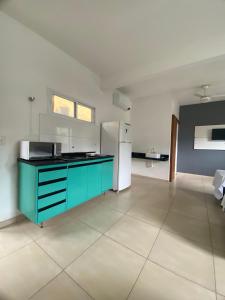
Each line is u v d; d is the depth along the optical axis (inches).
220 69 114.8
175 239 72.5
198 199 126.6
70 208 92.0
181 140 232.5
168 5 66.1
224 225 86.1
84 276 51.3
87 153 127.3
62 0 65.5
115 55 106.3
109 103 157.1
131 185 163.0
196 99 198.4
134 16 72.5
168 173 183.2
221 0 62.8
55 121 102.8
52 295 44.8
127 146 143.9
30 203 75.1
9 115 78.5
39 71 91.0
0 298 43.5
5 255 59.1
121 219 89.8
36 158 81.4
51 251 62.1
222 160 204.5
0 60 73.8
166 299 44.6
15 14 74.3
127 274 52.4
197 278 51.4
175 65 99.2
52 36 89.6
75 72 115.0
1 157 76.5
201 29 79.4
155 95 188.7
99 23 77.7
